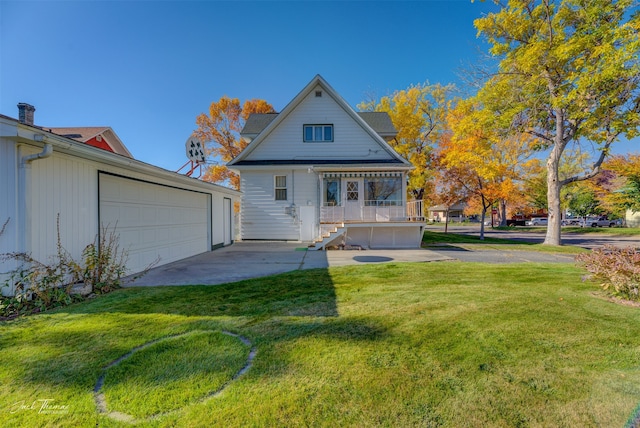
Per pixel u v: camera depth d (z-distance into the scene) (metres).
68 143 5.20
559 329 3.66
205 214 12.25
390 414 2.20
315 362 2.94
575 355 3.04
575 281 6.25
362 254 11.37
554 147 14.93
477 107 16.92
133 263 7.86
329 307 4.64
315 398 2.39
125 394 2.50
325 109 15.84
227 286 6.20
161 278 7.15
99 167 6.75
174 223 9.91
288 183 15.41
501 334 3.52
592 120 12.32
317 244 12.82
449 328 3.71
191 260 9.97
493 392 2.44
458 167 17.64
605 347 3.20
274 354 3.12
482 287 5.79
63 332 3.81
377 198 14.67
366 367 2.83
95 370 2.89
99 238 6.70
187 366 2.92
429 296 5.17
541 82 13.41
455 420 2.14
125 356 3.17
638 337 3.42
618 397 2.36
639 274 4.71
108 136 17.17
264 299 5.18
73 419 2.21
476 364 2.87
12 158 4.95
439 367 2.82
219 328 3.88
